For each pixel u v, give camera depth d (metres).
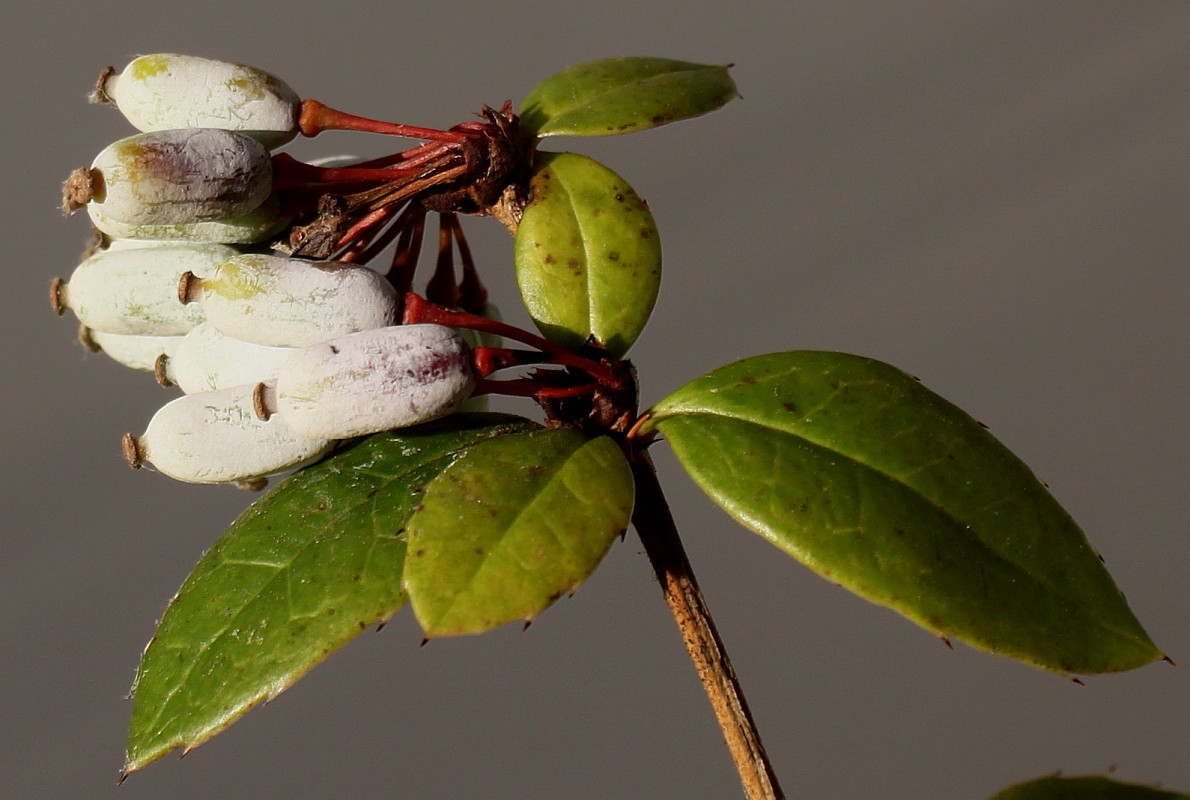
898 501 0.21
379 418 0.21
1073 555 0.21
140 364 0.22
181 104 0.22
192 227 0.22
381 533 0.21
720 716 0.21
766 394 0.21
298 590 0.21
